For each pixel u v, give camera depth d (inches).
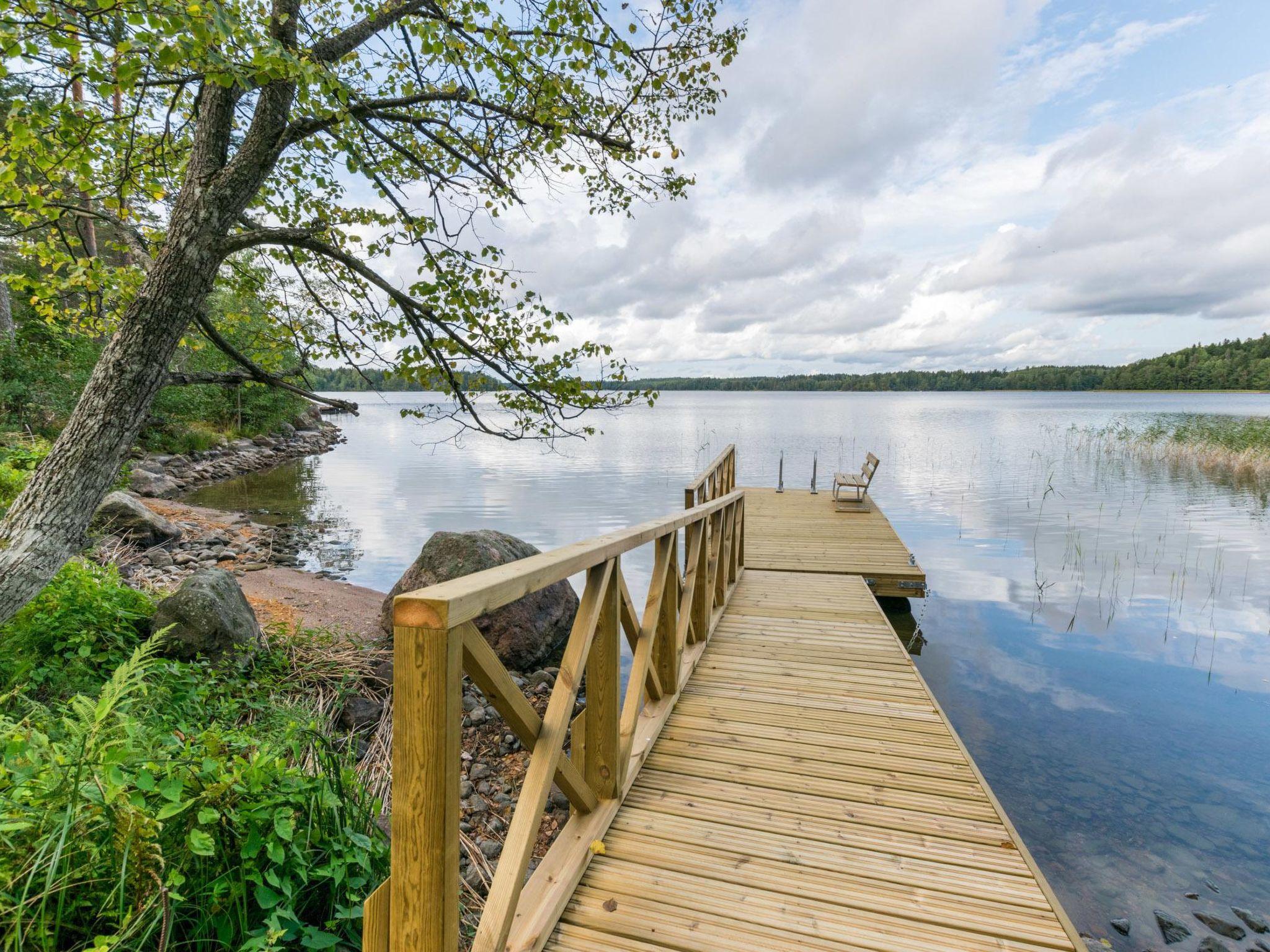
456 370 153.5
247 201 129.8
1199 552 366.6
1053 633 241.4
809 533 354.9
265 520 448.5
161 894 55.4
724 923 71.8
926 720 126.0
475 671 53.4
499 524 449.7
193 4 81.1
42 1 80.6
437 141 157.2
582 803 86.1
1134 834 126.1
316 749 104.7
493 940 58.0
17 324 527.2
